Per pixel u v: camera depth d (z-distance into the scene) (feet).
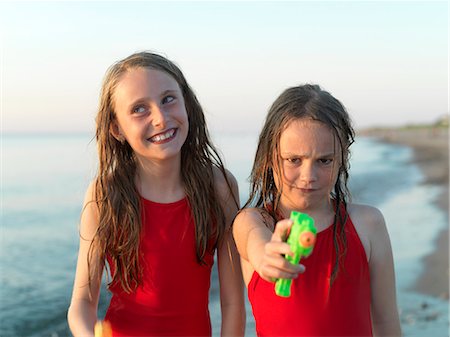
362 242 7.32
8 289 33.01
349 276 7.18
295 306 7.14
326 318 7.08
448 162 125.08
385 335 7.53
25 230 54.44
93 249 8.52
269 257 5.47
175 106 8.04
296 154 6.73
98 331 8.00
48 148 230.07
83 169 120.26
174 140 8.02
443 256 35.47
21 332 26.53
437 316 24.26
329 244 7.25
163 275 8.32
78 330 8.07
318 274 7.19
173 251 8.34
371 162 131.44
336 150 6.81
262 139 7.25
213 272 30.73
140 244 8.35
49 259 41.42
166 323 8.32
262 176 7.30
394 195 69.87
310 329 7.07
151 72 8.00
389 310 7.52
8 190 87.30
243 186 71.26
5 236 51.01
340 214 7.28
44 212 66.33
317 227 7.29
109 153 8.58
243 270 7.68
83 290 8.53
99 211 8.52
